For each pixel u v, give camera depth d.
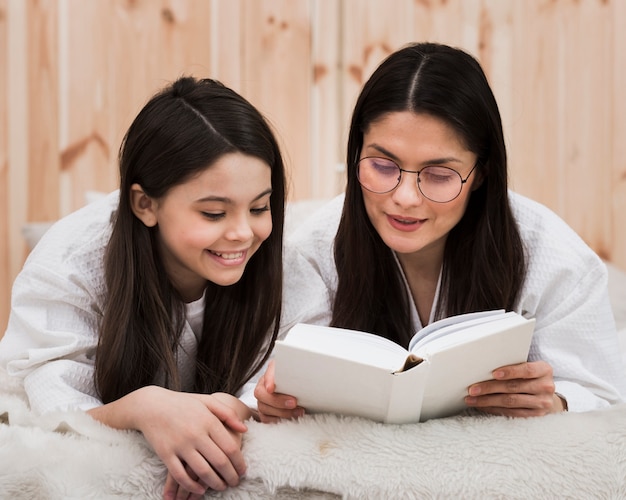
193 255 1.14
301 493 0.97
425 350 0.92
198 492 0.96
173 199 1.13
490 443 0.95
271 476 0.95
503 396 1.03
